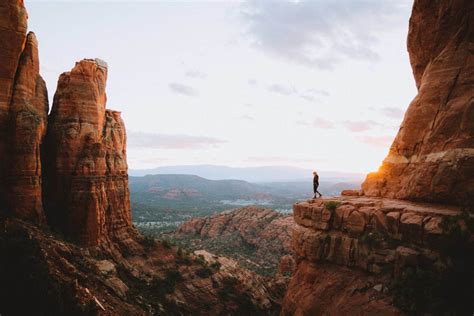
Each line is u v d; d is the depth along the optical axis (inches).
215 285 1466.5
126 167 1482.5
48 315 619.5
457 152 661.3
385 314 590.2
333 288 730.8
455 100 726.5
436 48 839.1
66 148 1158.3
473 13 741.9
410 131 823.1
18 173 933.2
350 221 756.6
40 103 1139.3
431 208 653.9
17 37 928.9
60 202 1147.3
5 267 667.4
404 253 610.2
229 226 4375.0
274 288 1765.5
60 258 802.8
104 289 883.4
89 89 1230.3
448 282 551.8
